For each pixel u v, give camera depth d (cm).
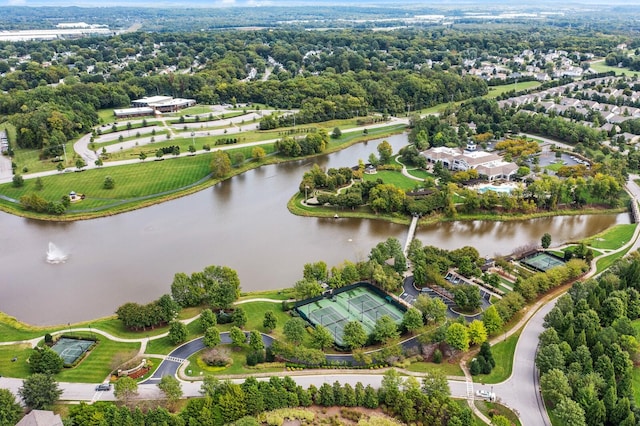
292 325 16088
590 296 17100
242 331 16562
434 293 19425
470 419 12600
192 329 17250
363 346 16350
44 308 19062
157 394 14125
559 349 14750
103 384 14462
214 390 13600
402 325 16900
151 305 17275
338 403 13775
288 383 13888
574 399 13462
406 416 13125
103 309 19012
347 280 19762
